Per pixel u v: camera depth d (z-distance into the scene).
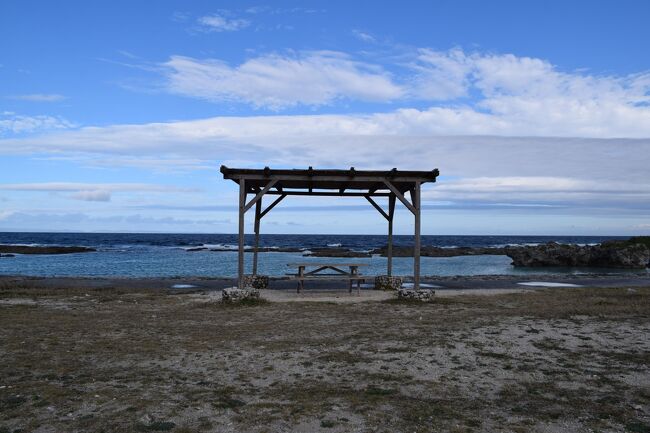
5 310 12.08
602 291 17.09
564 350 7.70
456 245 91.50
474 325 9.89
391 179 14.48
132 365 6.90
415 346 8.02
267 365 6.89
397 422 4.79
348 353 7.56
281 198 18.30
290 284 20.17
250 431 4.55
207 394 5.61
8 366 6.79
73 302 13.87
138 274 29.06
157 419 4.80
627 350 7.70
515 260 39.53
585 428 4.64
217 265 36.56
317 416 4.93
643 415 4.96
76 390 5.71
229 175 14.22
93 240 104.06
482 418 4.91
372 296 15.62
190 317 11.16
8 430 4.48
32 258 44.66
